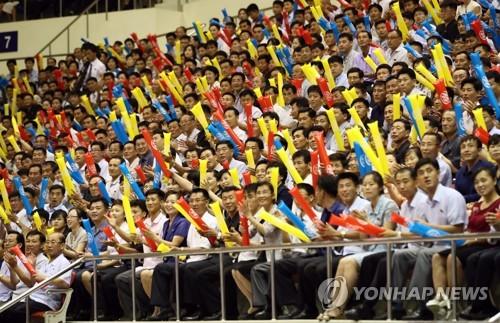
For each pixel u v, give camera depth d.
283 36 17.27
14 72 21.00
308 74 13.66
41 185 13.50
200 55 18.14
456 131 10.73
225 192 10.46
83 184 13.77
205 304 10.08
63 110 17.95
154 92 17.27
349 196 9.35
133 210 11.30
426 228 8.51
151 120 15.75
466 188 9.66
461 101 11.79
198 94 15.70
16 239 11.49
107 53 20.11
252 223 9.85
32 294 10.91
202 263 10.12
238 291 9.93
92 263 11.12
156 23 21.52
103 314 10.87
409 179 9.02
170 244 10.49
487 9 15.06
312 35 16.38
